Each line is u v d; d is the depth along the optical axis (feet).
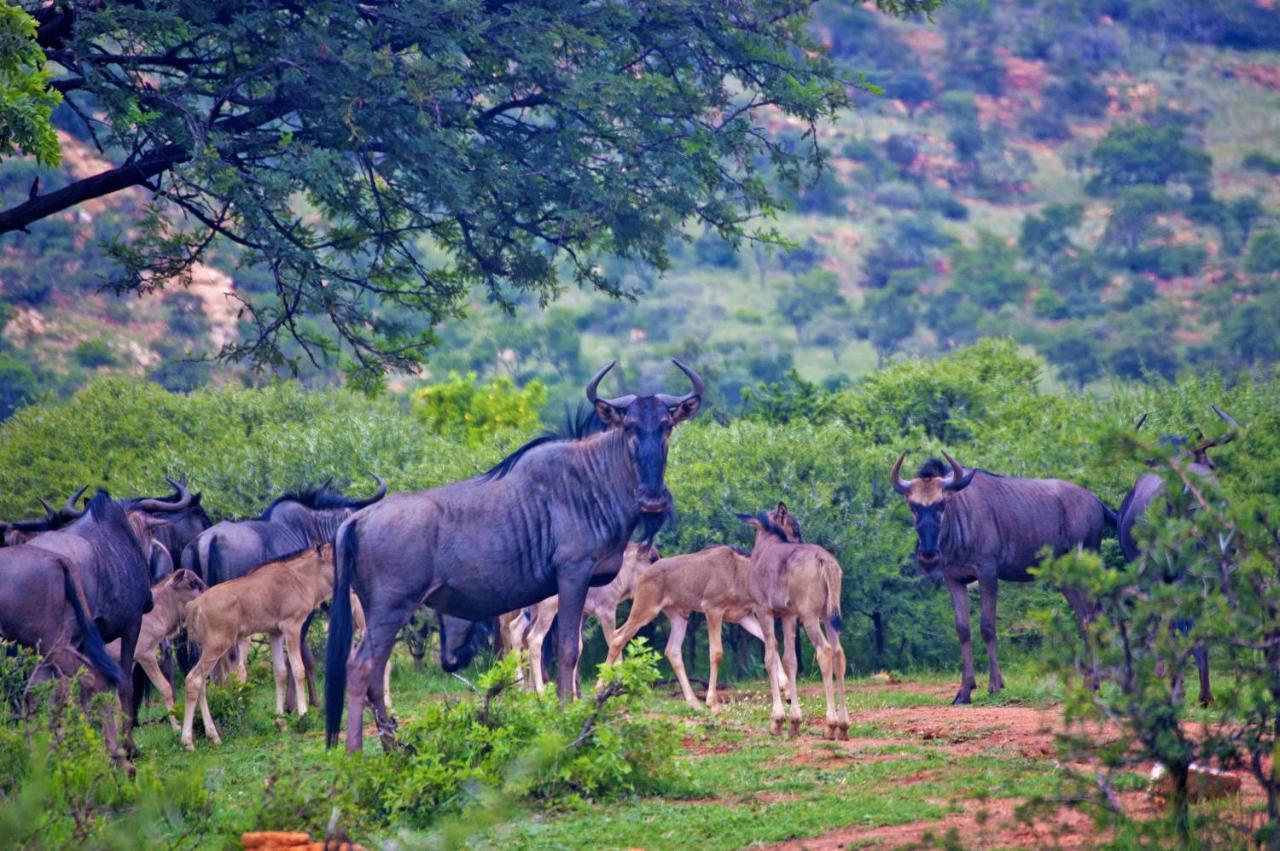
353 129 221.25
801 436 293.02
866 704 208.54
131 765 145.69
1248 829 103.09
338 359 267.39
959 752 151.23
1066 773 109.50
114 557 171.12
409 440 323.37
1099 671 104.68
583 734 133.69
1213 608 102.89
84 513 174.91
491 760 131.23
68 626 151.43
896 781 136.05
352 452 305.73
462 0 236.22
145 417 375.86
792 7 265.13
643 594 204.64
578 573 161.89
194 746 179.11
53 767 123.65
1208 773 115.34
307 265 238.48
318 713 196.24
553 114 260.21
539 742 130.31
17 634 148.36
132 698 185.06
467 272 269.85
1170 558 105.40
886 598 280.10
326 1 234.38
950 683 244.63
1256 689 102.37
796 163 272.10
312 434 308.81
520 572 160.76
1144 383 329.52
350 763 127.44
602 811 126.41
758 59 264.11
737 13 260.83
